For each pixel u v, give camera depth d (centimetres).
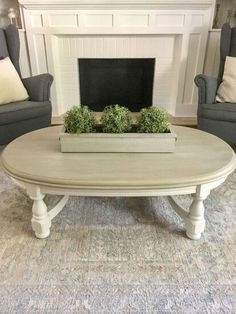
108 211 153
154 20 274
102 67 319
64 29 278
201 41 283
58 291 105
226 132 214
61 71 312
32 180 112
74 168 117
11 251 124
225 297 102
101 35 289
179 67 296
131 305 99
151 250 125
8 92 214
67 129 130
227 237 133
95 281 109
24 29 278
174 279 110
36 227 128
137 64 318
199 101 218
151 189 110
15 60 245
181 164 121
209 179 112
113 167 118
